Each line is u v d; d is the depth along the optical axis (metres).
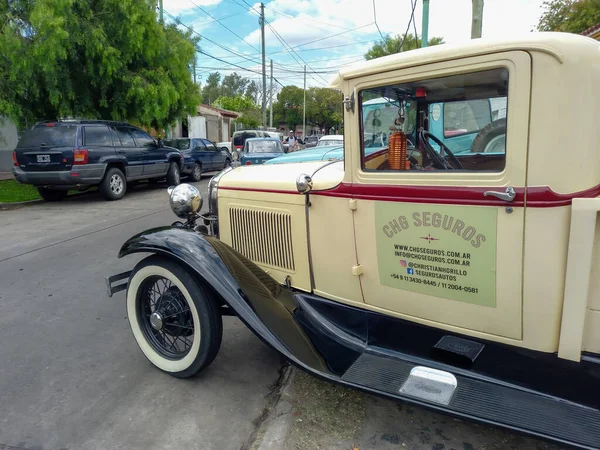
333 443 2.33
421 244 2.24
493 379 2.17
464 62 1.95
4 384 2.94
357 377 2.28
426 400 2.06
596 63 1.75
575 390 1.97
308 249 2.81
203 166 15.05
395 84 2.17
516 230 1.94
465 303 2.19
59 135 9.45
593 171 1.82
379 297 2.51
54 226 7.68
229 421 2.56
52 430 2.49
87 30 10.85
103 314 4.04
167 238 2.82
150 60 12.50
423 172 2.16
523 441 2.36
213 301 2.75
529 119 1.83
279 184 2.92
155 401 2.75
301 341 2.55
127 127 10.95
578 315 1.87
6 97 10.90
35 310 4.14
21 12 10.93
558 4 13.59
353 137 2.36
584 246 1.80
